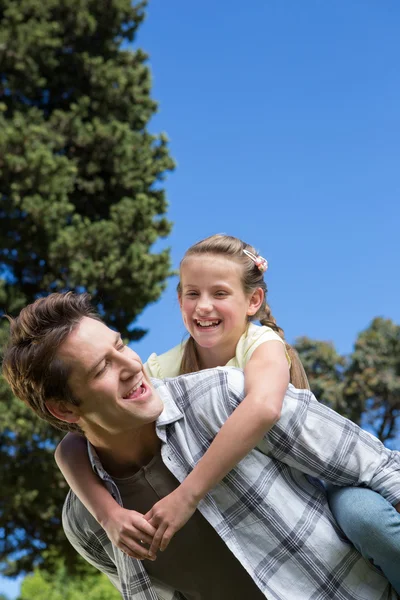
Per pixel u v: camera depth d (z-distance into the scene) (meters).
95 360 1.64
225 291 2.51
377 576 1.70
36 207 12.49
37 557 12.95
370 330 19.39
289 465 1.73
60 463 1.86
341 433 1.71
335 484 1.72
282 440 1.69
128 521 1.63
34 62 13.94
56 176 12.95
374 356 18.89
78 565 12.98
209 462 1.64
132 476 1.75
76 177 14.10
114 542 1.66
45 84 14.56
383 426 18.98
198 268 2.55
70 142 14.13
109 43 15.46
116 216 13.48
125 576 1.75
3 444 11.73
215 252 2.57
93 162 14.20
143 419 1.67
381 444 1.77
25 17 14.55
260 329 2.47
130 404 1.66
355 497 1.66
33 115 13.78
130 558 1.73
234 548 1.64
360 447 1.71
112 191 14.39
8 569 12.90
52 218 12.77
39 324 1.68
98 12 15.21
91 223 13.67
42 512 12.06
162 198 14.82
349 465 1.69
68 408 1.70
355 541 1.65
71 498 1.91
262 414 1.66
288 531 1.67
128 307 13.41
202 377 1.78
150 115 15.45
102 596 20.39
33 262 13.00
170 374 2.63
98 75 14.61
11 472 11.75
